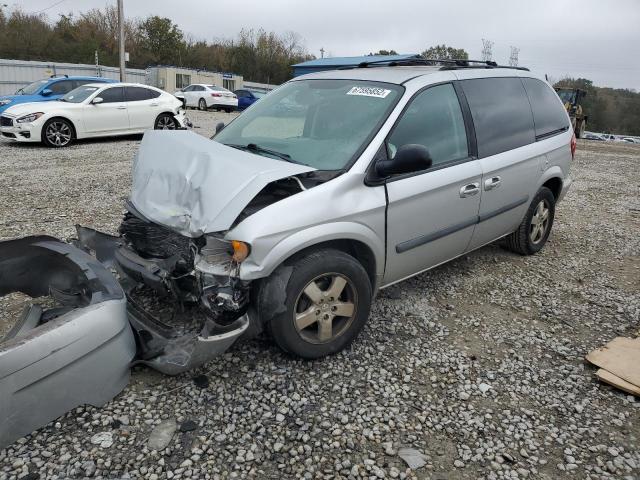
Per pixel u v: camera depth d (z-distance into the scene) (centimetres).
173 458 252
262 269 285
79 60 4947
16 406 239
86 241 391
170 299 329
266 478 245
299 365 330
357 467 253
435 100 393
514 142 464
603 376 330
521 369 344
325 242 325
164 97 1396
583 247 605
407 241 366
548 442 278
